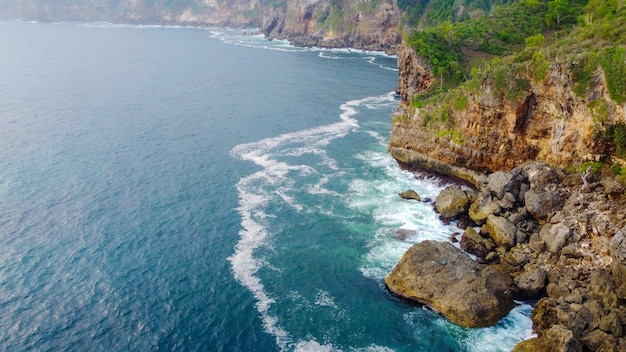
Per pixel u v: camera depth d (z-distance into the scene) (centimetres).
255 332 4591
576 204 5391
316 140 9775
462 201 6338
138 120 10944
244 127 10606
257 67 18325
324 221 6500
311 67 18450
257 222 6519
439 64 10344
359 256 5703
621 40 5844
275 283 5275
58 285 5250
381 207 6831
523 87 6244
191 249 5925
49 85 14225
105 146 9262
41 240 6075
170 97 13150
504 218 5712
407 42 11256
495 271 4838
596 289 4400
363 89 14612
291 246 5953
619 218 4903
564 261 4897
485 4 19212
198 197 7238
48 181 7669
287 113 11775
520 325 4481
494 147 6819
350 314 4778
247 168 8325
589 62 5494
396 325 4612
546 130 6200
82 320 4766
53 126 10356
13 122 10531
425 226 6256
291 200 7125
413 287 4906
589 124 5547
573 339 3872
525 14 12188
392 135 8312
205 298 5059
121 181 7744
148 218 6638
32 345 4450
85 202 7038
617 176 5309
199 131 10281
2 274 5406
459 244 5759
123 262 5659
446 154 7362
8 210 6744
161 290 5188
